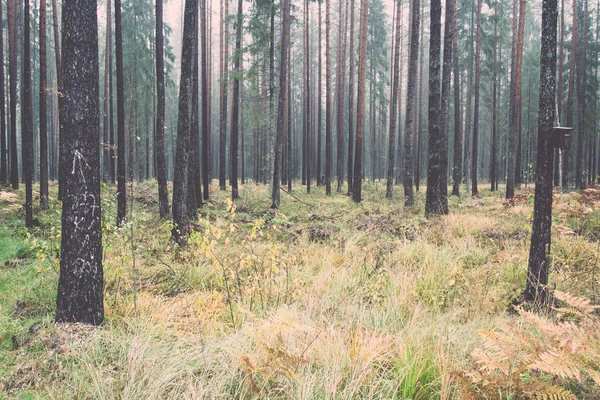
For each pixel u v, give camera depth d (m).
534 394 2.80
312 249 8.25
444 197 12.60
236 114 20.03
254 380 3.03
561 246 7.08
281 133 17.19
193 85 15.02
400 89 34.84
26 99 11.77
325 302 5.05
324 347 3.49
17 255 8.47
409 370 3.07
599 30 35.00
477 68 24.89
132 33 28.94
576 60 25.80
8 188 19.81
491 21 28.44
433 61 12.03
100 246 4.54
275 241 9.35
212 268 6.55
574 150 31.97
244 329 3.72
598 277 5.36
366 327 4.12
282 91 17.11
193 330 4.26
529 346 3.05
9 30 19.91
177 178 9.51
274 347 3.43
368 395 2.88
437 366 3.19
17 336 4.02
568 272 5.82
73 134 4.29
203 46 20.94
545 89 5.04
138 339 3.73
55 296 5.50
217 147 57.62
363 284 5.89
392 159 20.92
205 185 19.41
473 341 3.71
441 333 3.93
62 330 4.04
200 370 3.34
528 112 36.91
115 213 6.79
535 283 5.04
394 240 8.98
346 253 7.71
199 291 5.75
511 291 5.50
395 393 2.90
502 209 12.75
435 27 11.85
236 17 18.92
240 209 16.12
